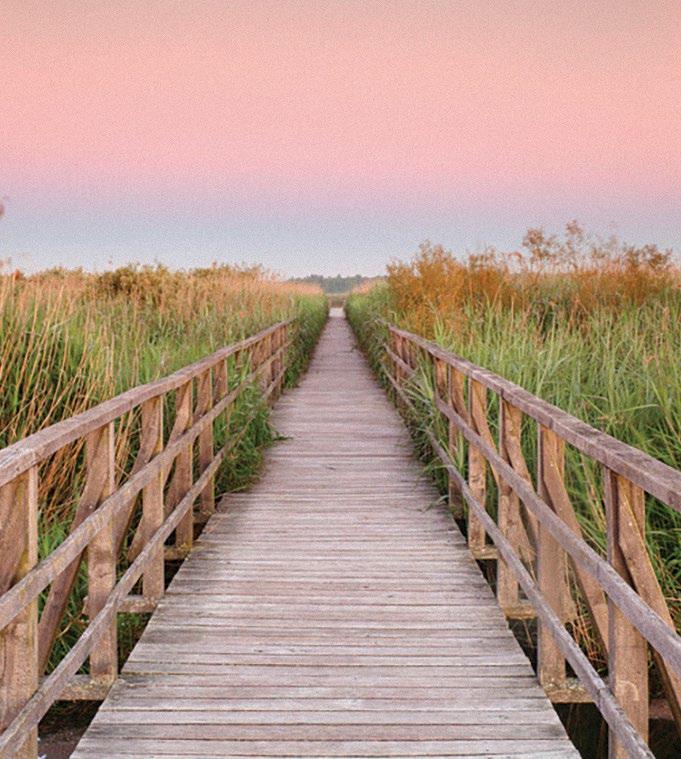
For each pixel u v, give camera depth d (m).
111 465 3.94
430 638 4.46
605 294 10.84
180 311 12.23
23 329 6.25
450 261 13.88
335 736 3.42
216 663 4.12
